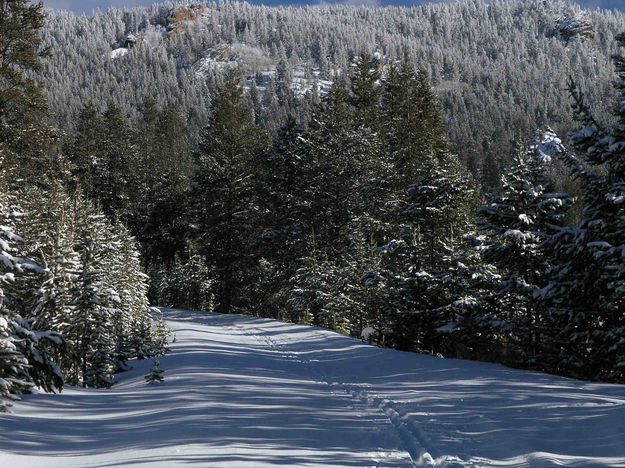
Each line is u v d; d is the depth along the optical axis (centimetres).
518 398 1214
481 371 1694
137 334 2456
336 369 1864
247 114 6850
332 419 1030
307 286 4262
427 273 2711
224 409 1110
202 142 6297
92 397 1375
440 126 5734
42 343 1348
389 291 2883
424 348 2691
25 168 3541
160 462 722
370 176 4759
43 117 3706
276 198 5197
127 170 7525
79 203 3384
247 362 2053
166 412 1104
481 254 2345
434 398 1245
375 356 2114
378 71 6462
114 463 738
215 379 1584
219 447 795
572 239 1906
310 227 4828
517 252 2277
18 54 3459
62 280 2078
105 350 2030
